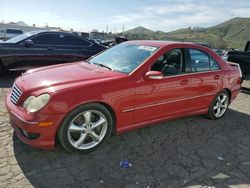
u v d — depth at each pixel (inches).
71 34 335.0
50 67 169.0
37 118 123.6
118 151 148.0
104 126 144.0
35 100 126.0
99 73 151.4
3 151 137.4
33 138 128.5
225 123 208.5
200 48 192.2
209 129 192.2
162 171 132.7
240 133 190.5
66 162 132.9
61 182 118.0
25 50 302.5
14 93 142.3
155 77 151.0
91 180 121.1
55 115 125.3
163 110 167.9
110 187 117.6
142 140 163.9
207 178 130.1
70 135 134.3
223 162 146.7
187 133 180.9
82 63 181.9
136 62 160.6
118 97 142.9
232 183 127.9
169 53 171.0
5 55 293.4
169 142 164.7
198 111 194.4
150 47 173.9
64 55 325.4
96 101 135.6
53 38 321.1
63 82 135.2
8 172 121.3
